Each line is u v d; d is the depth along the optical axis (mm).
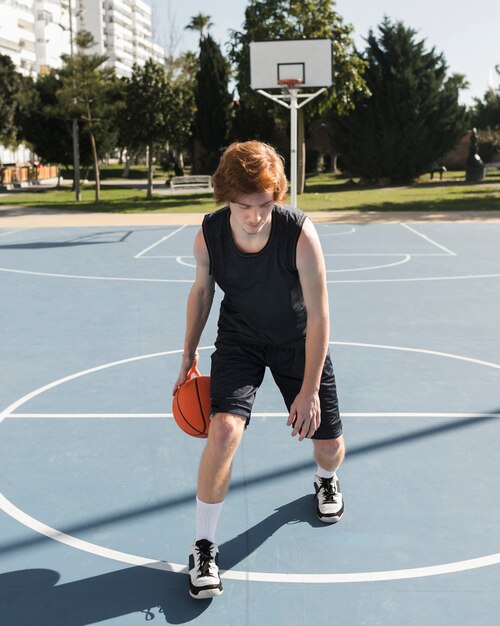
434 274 10586
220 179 2396
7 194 35250
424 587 2730
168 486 3656
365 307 8227
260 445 4168
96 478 3752
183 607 2633
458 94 36906
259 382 2873
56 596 2711
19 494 3570
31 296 9195
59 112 29438
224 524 3240
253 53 21250
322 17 28312
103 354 6293
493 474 3758
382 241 14930
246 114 41312
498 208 22547
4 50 82125
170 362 6004
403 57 35688
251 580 2791
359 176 38938
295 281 2674
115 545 3076
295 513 3344
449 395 5051
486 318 7637
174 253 13312
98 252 13609
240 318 2840
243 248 2604
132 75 28000
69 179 52781
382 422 4523
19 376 5652
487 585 2742
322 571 2848
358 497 3504
